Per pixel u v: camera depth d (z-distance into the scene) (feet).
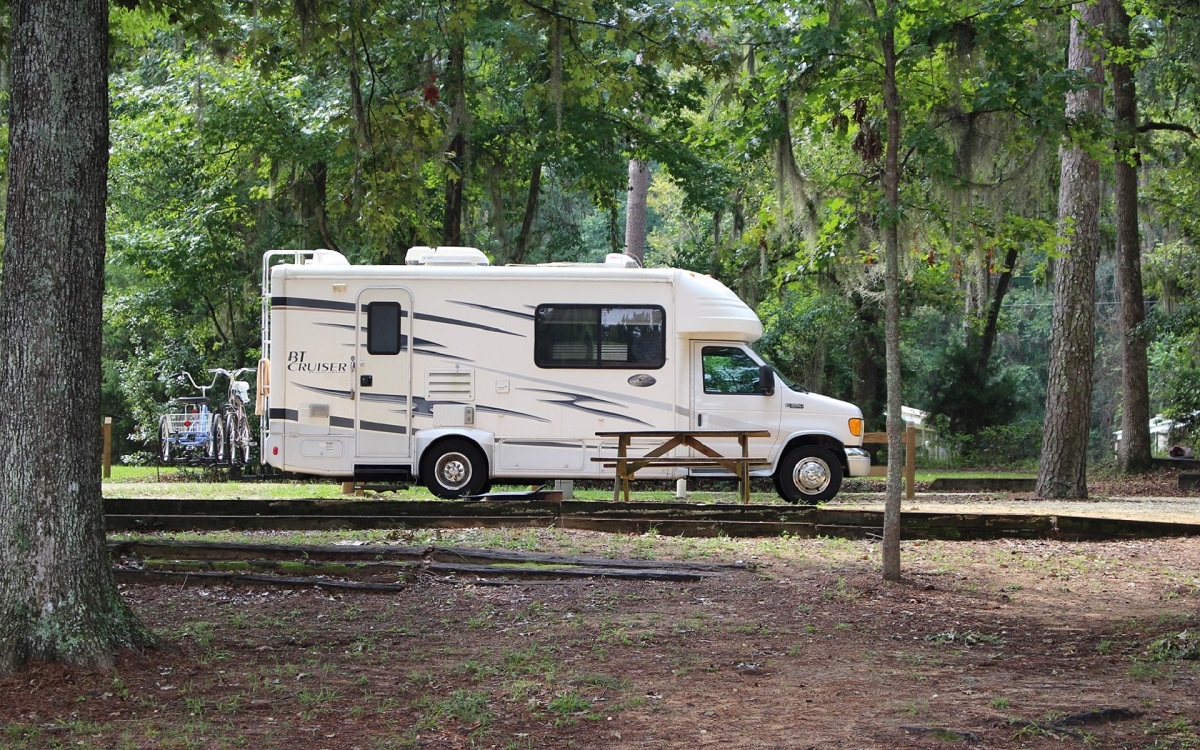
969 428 126.31
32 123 22.90
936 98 38.11
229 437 77.56
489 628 28.22
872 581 35.19
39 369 22.71
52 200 22.85
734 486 74.49
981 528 45.47
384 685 22.90
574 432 55.42
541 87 41.27
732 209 92.48
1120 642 28.04
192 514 44.96
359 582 32.91
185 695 21.71
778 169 46.39
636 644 26.68
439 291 55.16
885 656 26.13
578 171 82.89
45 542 22.58
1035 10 34.94
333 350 54.90
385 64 68.95
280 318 54.75
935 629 29.35
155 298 94.58
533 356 55.26
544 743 19.39
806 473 56.24
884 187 39.14
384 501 45.55
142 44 46.39
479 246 99.09
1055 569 38.47
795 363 112.68
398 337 55.01
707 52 39.09
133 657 23.31
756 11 37.58
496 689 22.71
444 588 32.73
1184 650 26.63
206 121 76.28
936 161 37.17
